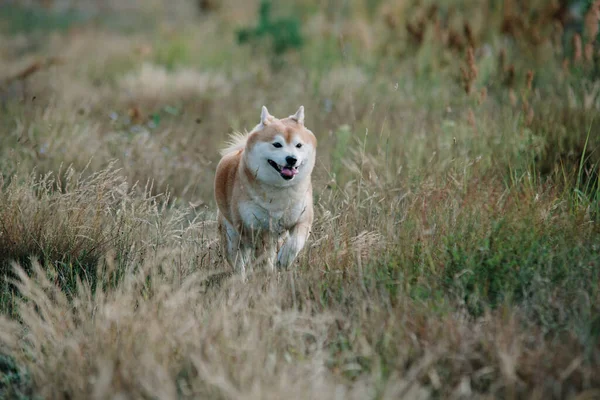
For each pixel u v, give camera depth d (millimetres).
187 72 32250
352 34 34094
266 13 37469
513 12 28953
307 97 27484
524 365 9672
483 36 29750
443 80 25578
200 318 11344
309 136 14555
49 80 32000
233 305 11727
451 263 12641
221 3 54500
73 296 13297
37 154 19812
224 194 15375
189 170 20484
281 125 14180
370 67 30391
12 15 62156
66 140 20766
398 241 13328
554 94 21047
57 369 10406
